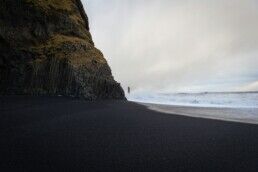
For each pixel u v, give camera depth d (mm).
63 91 16609
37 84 16828
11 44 17391
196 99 27391
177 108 15391
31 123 8094
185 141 6418
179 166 4609
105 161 4805
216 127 8398
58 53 17594
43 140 6137
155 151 5504
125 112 11742
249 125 8844
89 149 5543
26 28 18344
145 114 11375
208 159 5004
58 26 19875
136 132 7379
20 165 4434
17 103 13141
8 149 5316
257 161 4902
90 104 14344
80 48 18578
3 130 7016
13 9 18016
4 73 17203
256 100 24266
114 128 7891
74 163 4641
